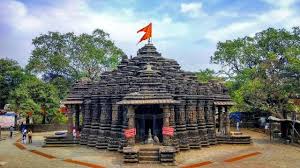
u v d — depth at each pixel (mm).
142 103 34938
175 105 40844
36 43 81438
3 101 77750
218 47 77812
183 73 48406
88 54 79750
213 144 46188
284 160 35750
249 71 65750
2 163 33750
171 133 35688
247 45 74812
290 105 55938
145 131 40688
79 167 31766
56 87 79062
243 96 60656
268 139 54000
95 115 45125
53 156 37844
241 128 70438
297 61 52531
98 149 42438
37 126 66875
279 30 70938
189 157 36844
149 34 47281
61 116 72750
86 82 49406
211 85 50875
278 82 55438
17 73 76688
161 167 31562
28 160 35469
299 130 48875
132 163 32969
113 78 45094
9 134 61219
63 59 79188
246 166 32500
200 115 44844
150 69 39688
